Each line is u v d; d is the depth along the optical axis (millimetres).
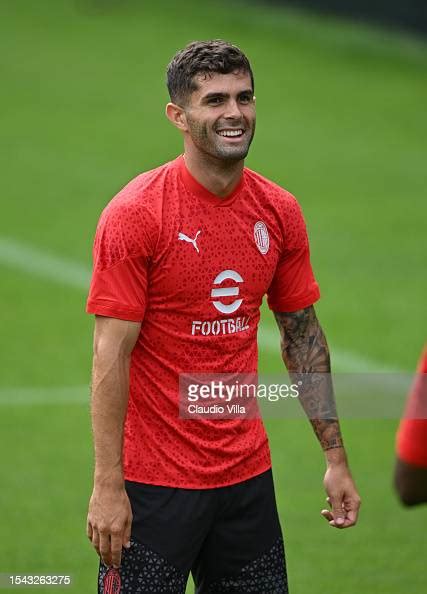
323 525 22938
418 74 71562
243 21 80312
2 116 63812
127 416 14781
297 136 60781
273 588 15266
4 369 32188
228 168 14273
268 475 15211
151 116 64188
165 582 14664
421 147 59500
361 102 66750
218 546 15062
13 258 43000
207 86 14008
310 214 48562
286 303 15547
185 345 14555
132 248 14164
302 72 71312
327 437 15688
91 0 85250
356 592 20109
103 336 14273
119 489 14258
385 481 25172
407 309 37281
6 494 24328
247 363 14906
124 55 74625
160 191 14398
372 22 78062
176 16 81875
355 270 41469
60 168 55375
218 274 14484
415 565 21219
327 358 15766
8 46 76375
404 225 47000
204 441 14633
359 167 55781
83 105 65875
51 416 28859
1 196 51000
